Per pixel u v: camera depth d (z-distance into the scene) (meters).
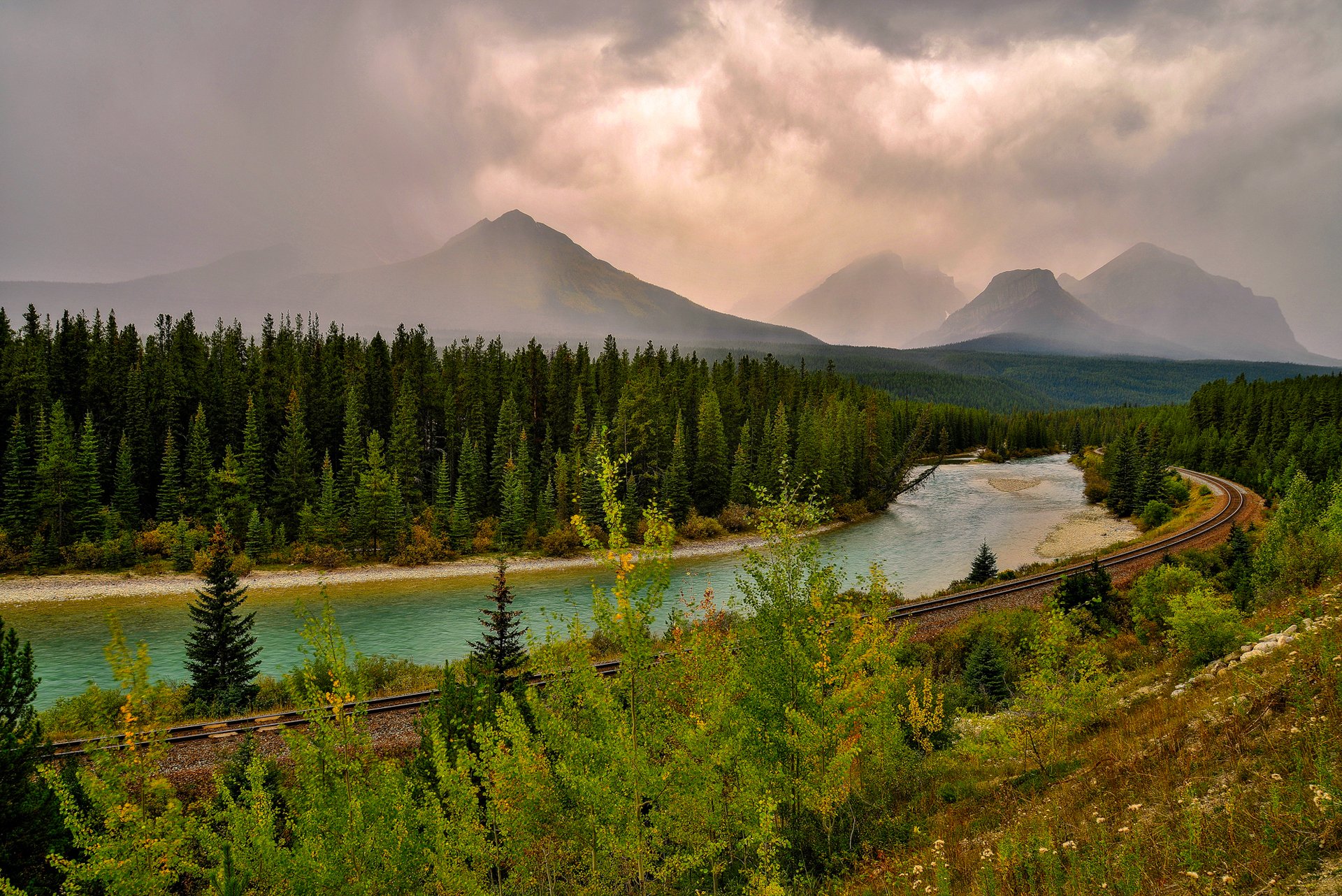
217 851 9.73
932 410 191.12
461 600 59.53
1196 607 19.17
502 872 13.84
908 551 74.00
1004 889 8.83
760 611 14.41
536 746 11.83
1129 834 8.62
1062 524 90.38
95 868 9.19
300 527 73.38
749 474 95.56
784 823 14.38
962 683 28.91
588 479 79.12
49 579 61.09
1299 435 106.12
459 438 91.50
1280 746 9.02
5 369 74.31
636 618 10.65
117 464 72.25
